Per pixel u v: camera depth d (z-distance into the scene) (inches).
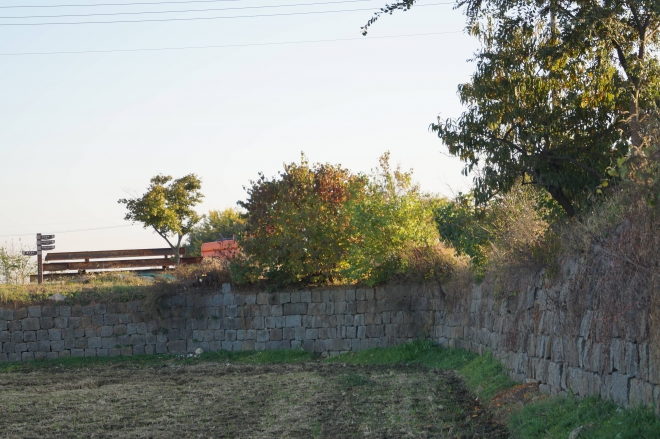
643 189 354.0
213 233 2783.0
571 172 583.5
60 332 1053.2
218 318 1064.8
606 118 582.6
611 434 314.0
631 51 601.3
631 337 344.5
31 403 616.1
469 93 629.3
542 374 492.1
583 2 596.7
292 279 1065.5
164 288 1071.0
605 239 398.9
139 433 464.4
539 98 600.1
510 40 611.2
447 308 922.1
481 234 766.5
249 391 654.5
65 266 1357.0
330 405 555.2
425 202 1043.9
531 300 544.1
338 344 1018.7
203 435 452.8
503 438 413.4
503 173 603.2
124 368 965.8
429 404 549.3
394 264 1010.1
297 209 1058.1
